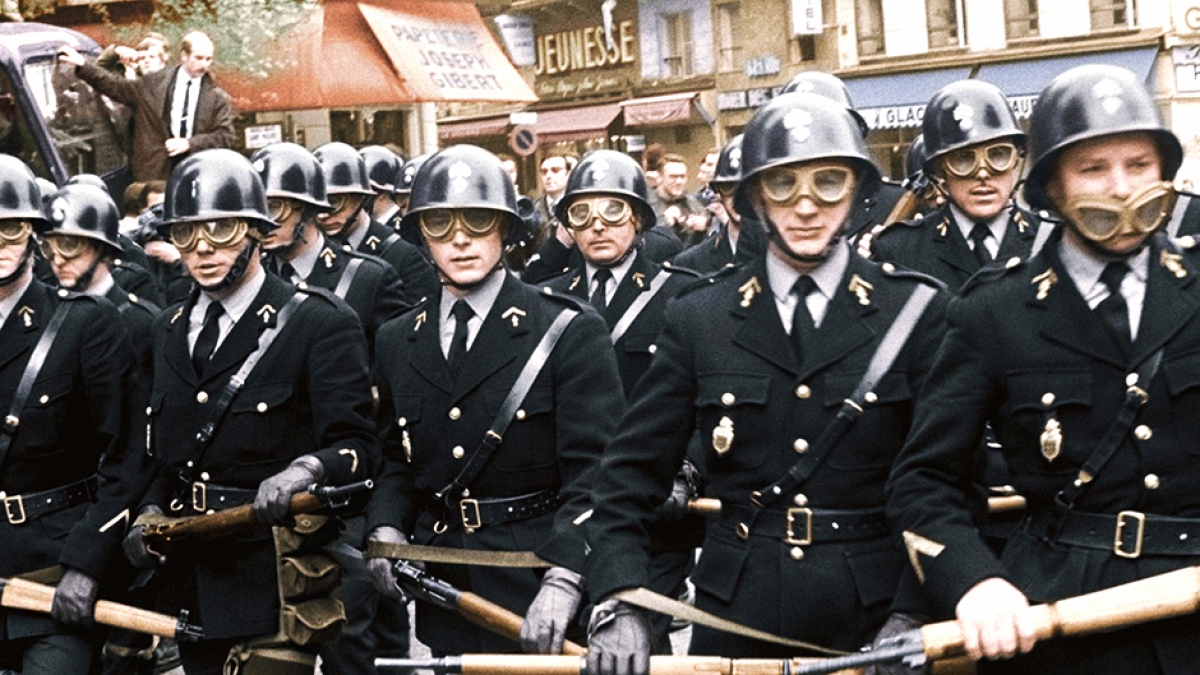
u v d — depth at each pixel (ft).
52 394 19.75
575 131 131.23
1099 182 12.44
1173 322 12.53
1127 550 12.50
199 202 18.95
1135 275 12.73
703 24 123.54
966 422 13.23
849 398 14.70
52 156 52.08
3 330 19.98
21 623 19.43
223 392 19.06
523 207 35.19
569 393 17.71
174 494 19.76
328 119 96.22
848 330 14.84
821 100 14.71
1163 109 12.44
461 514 17.97
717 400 14.96
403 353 18.48
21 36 52.60
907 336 14.78
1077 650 12.62
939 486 13.30
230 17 75.41
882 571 14.64
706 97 124.16
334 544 19.15
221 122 51.57
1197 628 12.31
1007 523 19.85
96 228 23.59
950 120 23.95
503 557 17.30
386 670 14.66
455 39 102.06
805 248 14.61
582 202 25.71
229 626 18.78
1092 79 12.41
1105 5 102.78
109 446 19.83
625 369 25.67
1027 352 12.93
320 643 18.86
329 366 18.93
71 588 19.24
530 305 18.15
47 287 20.29
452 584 17.99
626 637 14.38
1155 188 12.25
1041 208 13.00
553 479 17.93
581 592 16.63
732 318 15.12
